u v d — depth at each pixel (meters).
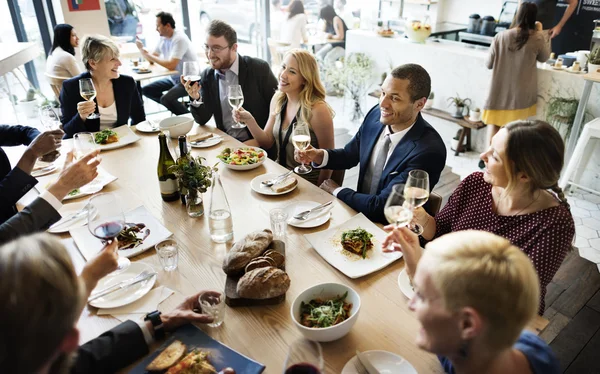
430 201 1.81
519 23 3.61
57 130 1.81
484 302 0.70
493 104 3.94
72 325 0.66
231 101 2.45
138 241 1.51
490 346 0.74
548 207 1.35
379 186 1.97
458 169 4.21
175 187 1.78
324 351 1.06
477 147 4.61
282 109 2.63
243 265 1.29
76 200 1.79
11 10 4.90
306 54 2.41
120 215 1.32
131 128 2.64
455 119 4.40
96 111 2.71
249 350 1.08
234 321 1.17
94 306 1.22
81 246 1.47
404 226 1.27
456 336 0.75
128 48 5.04
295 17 5.55
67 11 4.73
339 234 1.54
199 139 2.47
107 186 1.92
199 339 1.08
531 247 1.34
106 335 1.05
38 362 0.62
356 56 5.20
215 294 1.19
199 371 0.99
